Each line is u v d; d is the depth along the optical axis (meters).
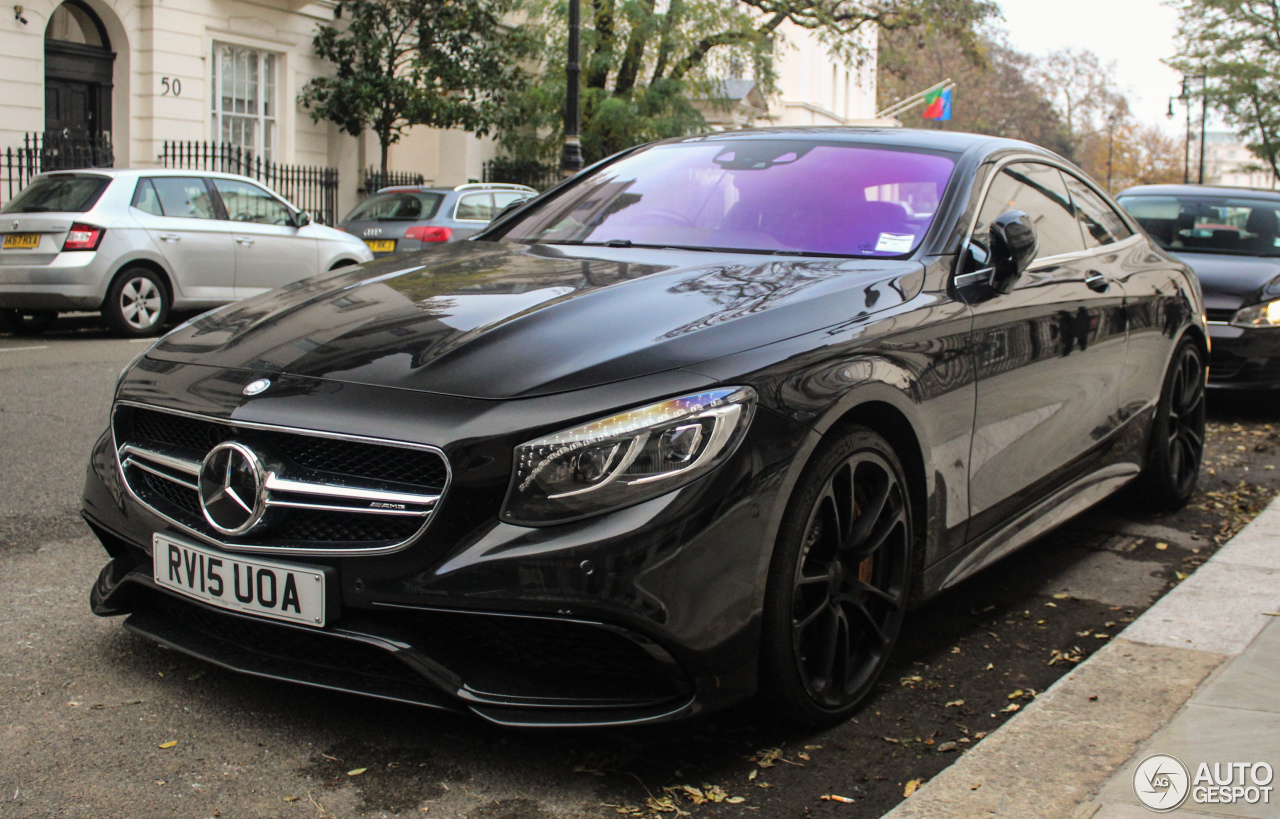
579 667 2.43
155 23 16.81
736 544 2.39
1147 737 2.62
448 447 2.32
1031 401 3.49
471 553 2.31
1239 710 2.76
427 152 23.47
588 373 2.40
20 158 14.44
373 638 2.38
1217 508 5.06
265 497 2.47
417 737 2.64
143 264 10.79
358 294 3.03
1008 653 3.34
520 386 2.39
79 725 2.65
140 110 17.02
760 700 2.62
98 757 2.51
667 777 2.50
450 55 20.20
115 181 10.70
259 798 2.36
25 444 5.69
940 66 66.62
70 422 6.30
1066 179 4.32
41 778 2.41
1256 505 5.09
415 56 20.17
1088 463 4.06
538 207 3.98
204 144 16.53
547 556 2.27
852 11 26.23
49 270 10.26
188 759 2.51
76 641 3.15
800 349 2.60
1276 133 38.28
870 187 3.52
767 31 24.56
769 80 24.11
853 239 3.32
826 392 2.57
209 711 2.75
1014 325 3.36
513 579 2.28
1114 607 3.76
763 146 3.89
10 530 4.20
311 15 19.30
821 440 2.59
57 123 16.33
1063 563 4.24
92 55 16.58
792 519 2.52
